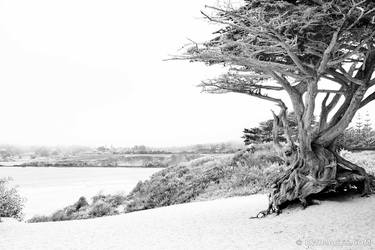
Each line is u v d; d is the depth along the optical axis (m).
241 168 23.20
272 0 8.07
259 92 12.66
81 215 22.38
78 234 10.47
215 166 25.27
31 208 27.12
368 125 40.25
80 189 42.72
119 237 9.79
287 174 11.98
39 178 70.44
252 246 7.78
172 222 11.55
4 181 17.89
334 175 11.64
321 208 10.87
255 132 38.44
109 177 69.56
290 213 11.07
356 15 7.98
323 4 7.48
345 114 11.44
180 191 23.28
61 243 9.30
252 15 8.59
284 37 8.33
